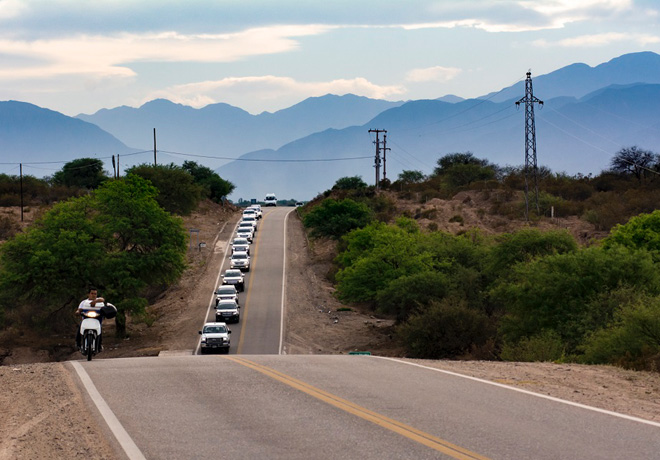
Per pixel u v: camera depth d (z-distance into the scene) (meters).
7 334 126.12
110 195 133.38
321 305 153.88
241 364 37.16
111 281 127.88
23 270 120.62
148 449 19.58
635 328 50.69
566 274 84.50
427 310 97.69
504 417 23.22
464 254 134.38
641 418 23.22
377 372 33.53
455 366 36.19
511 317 90.19
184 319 141.12
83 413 24.45
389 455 18.75
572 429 21.53
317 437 20.75
